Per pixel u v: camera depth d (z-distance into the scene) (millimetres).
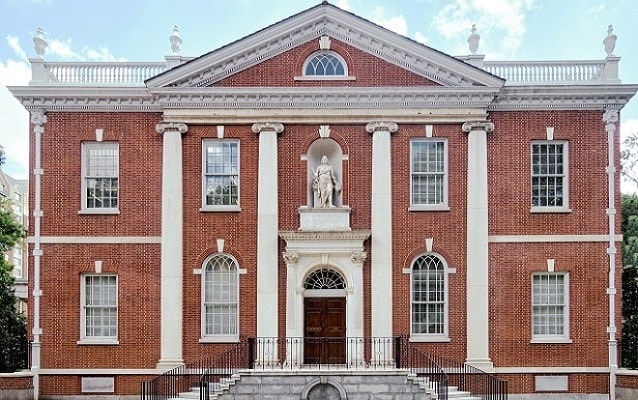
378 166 28547
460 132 28891
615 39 29844
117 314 28500
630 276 32156
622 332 31000
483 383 27641
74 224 28859
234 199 28953
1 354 31781
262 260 28172
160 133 29094
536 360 28156
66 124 29250
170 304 28094
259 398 24281
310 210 28375
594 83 29031
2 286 33969
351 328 27781
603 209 28875
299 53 29109
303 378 24375
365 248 28281
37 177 28969
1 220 37719
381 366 26906
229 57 28781
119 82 30109
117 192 29141
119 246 28781
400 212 28609
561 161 29297
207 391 23734
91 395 28047
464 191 28688
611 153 28969
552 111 29219
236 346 28000
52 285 28641
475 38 29969
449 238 28516
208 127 28938
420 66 28859
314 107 28766
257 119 28844
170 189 28594
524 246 28672
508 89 28719
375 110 28797
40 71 29516
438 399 23688
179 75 28625
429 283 28531
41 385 28109
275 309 27953
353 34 29016
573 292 28531
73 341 28344
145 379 28078
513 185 28891
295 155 28766
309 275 28453
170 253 28328
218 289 28578
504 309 28359
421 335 28250
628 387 27375
